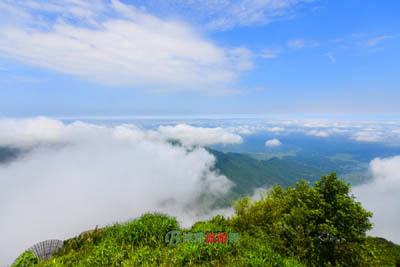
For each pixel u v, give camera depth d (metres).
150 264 6.02
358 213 7.22
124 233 7.74
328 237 7.53
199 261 6.20
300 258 7.28
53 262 6.89
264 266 5.85
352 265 7.05
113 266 6.06
